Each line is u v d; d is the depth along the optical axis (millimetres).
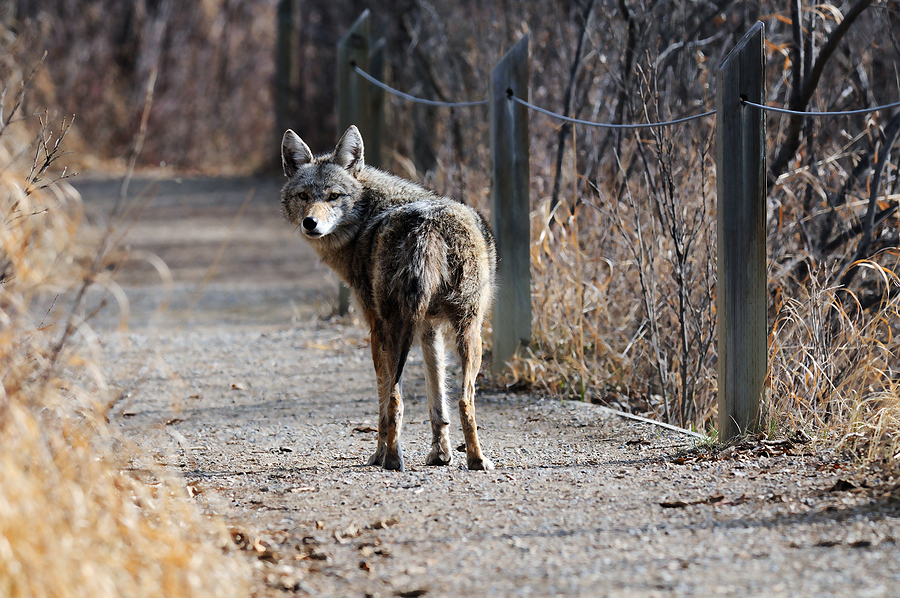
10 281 6598
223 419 11258
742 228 8680
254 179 41531
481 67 18422
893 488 6789
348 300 18812
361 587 5383
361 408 11859
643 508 6789
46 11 43031
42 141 8258
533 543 6059
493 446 9656
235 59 49125
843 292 11055
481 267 8641
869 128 12469
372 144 18594
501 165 12586
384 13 26281
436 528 6504
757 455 8273
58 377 6418
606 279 13242
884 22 14516
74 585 4566
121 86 46469
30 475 5207
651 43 14656
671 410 11281
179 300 21484
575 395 12055
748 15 15477
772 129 13961
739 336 8781
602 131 15492
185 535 5863
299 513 7023
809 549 5672
